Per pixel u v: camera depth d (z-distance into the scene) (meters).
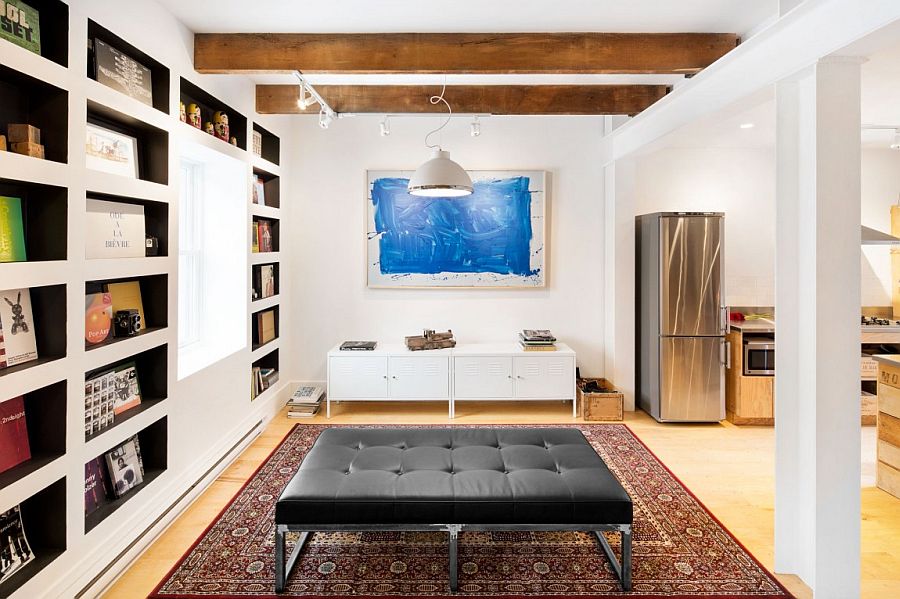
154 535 2.62
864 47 1.97
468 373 4.63
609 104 4.18
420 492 2.20
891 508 3.06
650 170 5.15
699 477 3.40
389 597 2.17
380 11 2.82
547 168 5.07
